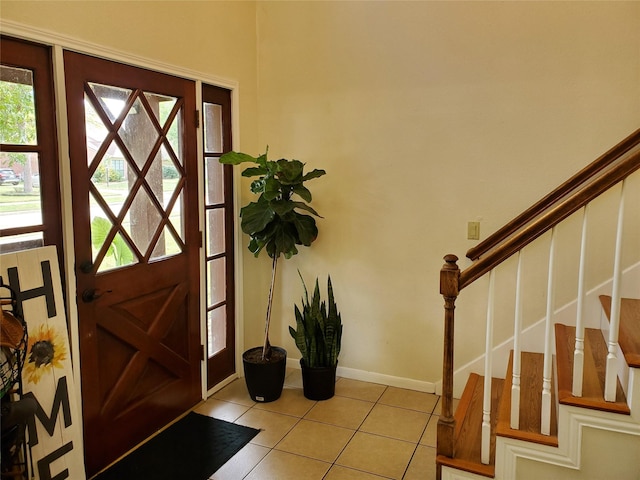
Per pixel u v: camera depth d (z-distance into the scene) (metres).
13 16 1.89
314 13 3.26
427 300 3.20
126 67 2.43
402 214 3.19
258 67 3.47
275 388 3.12
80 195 2.22
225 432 2.76
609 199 2.68
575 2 2.66
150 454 2.54
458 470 2.11
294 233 3.10
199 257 3.02
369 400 3.15
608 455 1.91
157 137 2.65
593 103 2.69
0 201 1.92
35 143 2.04
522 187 2.88
